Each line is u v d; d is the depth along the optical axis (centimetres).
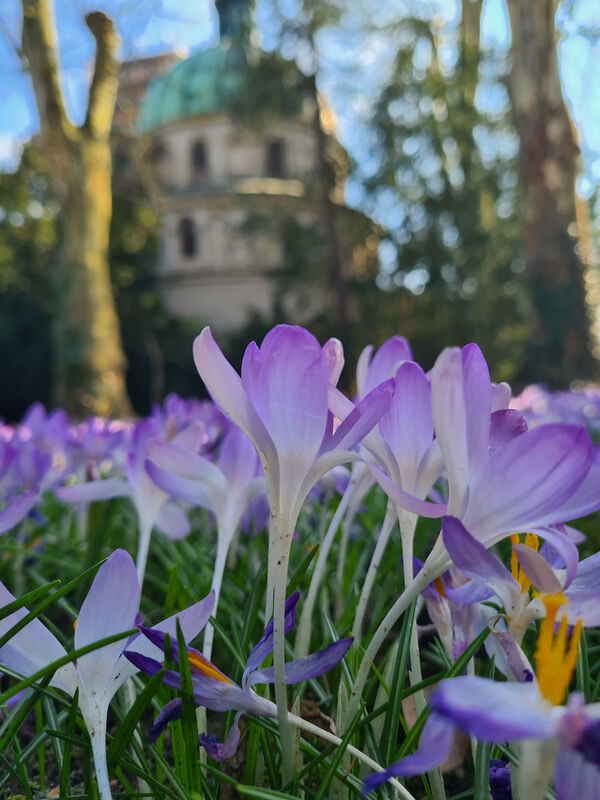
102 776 73
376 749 90
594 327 1689
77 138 1548
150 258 4238
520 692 52
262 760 99
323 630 161
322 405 74
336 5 2633
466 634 91
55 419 299
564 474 66
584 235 1752
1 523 105
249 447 115
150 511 144
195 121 4512
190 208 4419
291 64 2888
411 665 92
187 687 72
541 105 1570
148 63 4750
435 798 83
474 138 2786
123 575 77
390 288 3100
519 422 83
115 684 77
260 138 3262
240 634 141
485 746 72
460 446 69
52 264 3578
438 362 69
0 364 3600
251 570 179
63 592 79
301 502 76
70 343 1594
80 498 143
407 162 2895
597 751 46
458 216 2936
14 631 77
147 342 3966
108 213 1622
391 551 206
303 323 3428
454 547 65
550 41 1546
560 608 66
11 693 70
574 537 93
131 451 144
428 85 2648
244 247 4328
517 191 2712
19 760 104
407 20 2525
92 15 1497
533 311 1666
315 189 3359
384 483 71
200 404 288
